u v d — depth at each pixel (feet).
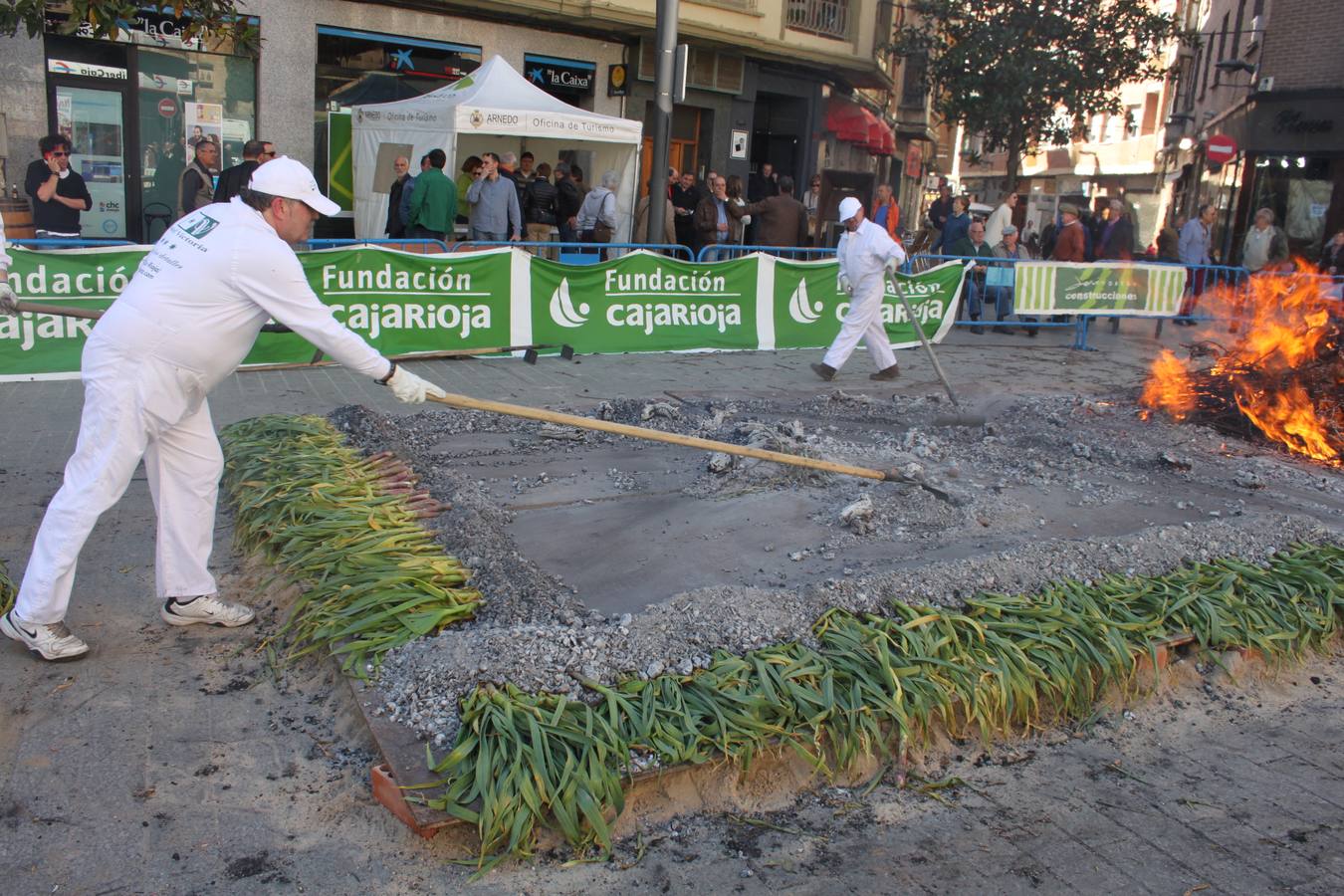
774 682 11.82
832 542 16.74
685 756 10.56
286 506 16.01
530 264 33.35
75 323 26.76
